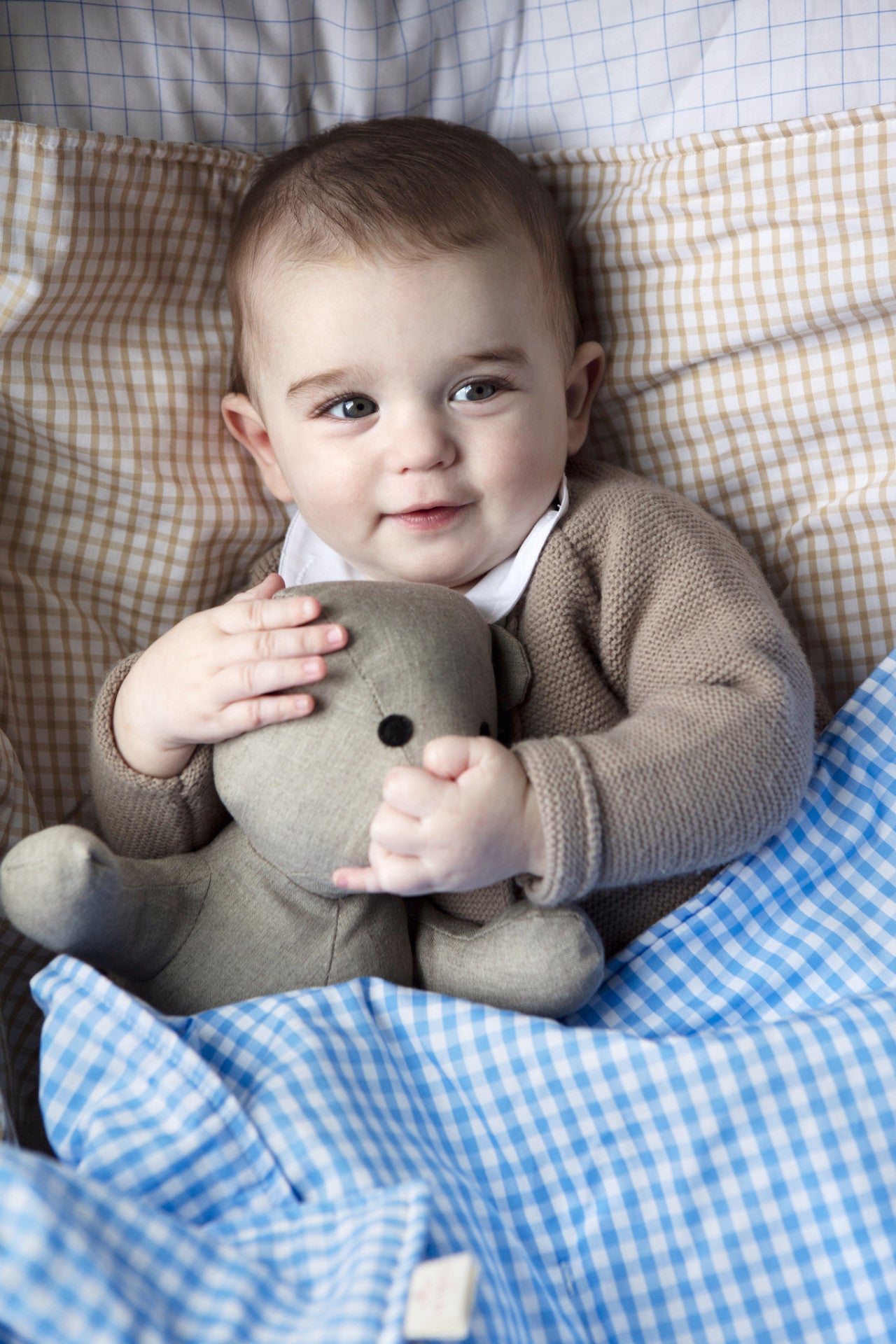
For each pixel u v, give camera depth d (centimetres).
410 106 117
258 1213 68
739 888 91
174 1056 71
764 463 111
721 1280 71
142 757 90
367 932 87
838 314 104
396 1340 56
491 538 99
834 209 103
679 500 103
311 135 117
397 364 93
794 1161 73
